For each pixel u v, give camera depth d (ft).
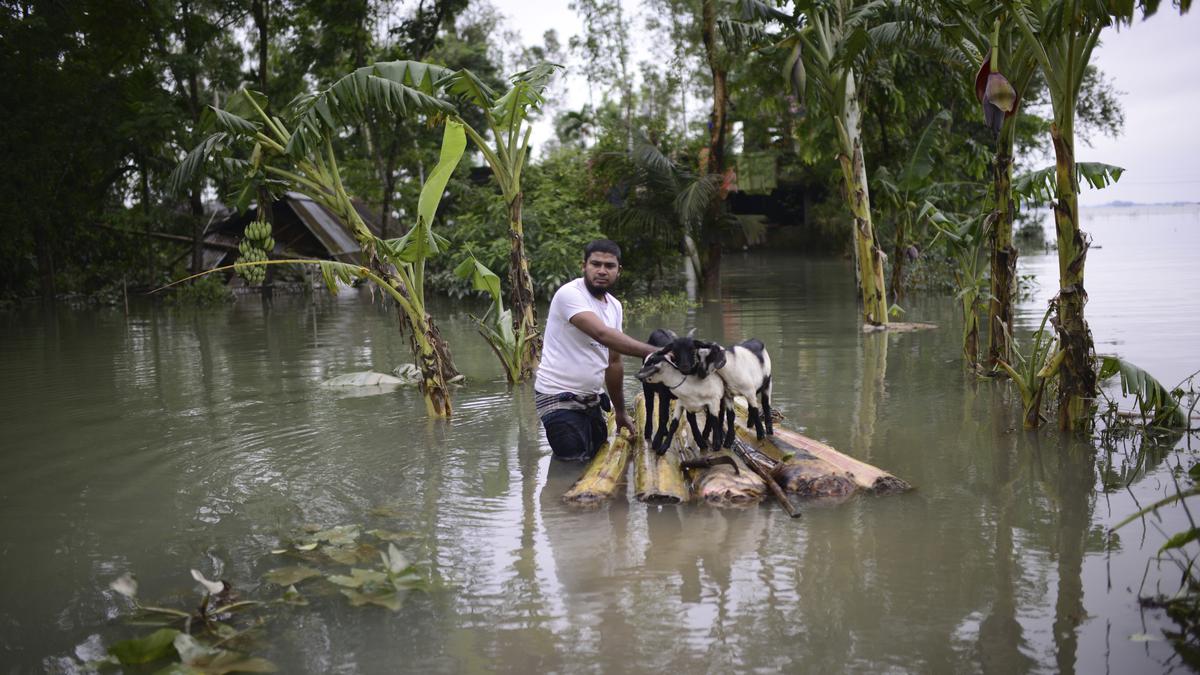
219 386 30.78
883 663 10.35
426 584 12.96
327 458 20.49
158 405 27.43
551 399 20.16
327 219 86.99
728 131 90.17
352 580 12.80
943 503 16.21
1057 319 21.15
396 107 24.64
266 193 27.25
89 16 68.59
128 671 10.62
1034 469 18.22
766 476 16.81
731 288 68.08
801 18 43.29
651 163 62.95
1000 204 27.17
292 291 82.02
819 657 10.55
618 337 18.85
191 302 72.84
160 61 73.92
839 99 41.63
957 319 45.21
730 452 18.42
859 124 42.47
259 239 26.21
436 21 74.69
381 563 13.88
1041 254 95.55
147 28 71.10
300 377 32.58
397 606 12.16
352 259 82.64
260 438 22.61
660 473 17.54
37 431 23.97
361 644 11.14
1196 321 37.47
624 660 10.60
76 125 70.74
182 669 10.34
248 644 11.18
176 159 79.00
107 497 17.75
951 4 25.12
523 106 29.89
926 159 47.29
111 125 71.92
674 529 15.24
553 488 17.92
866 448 20.31
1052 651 10.50
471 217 68.64
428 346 24.99
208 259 90.27
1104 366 21.31
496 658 10.71
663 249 67.21
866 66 42.04
